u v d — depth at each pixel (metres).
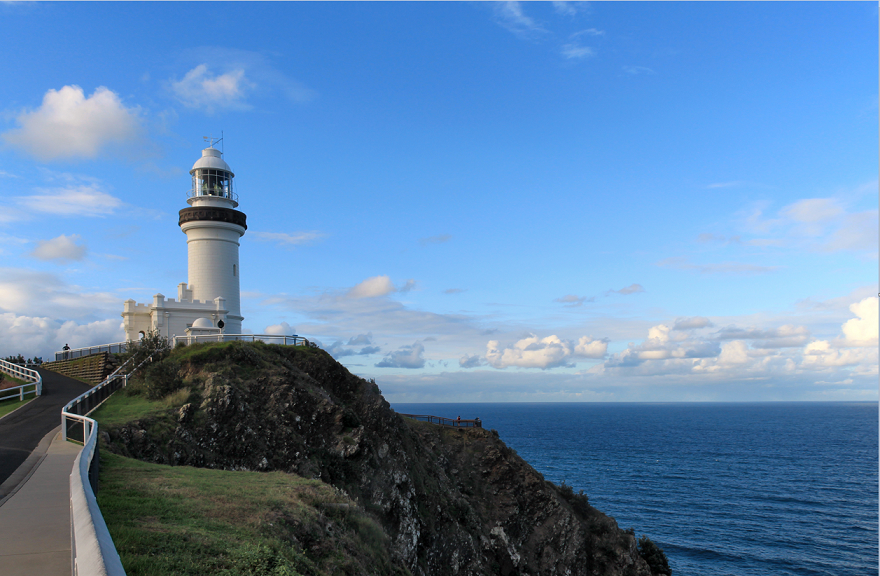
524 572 44.31
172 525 12.30
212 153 63.94
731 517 90.06
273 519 14.53
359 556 16.28
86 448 14.75
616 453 170.00
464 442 53.44
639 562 50.72
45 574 8.37
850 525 85.12
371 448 36.16
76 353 61.94
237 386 34.59
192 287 61.16
